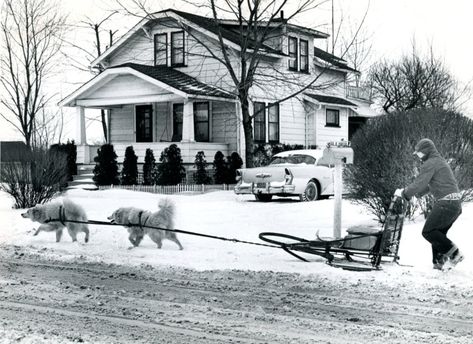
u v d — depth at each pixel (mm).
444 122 14586
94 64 33000
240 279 9594
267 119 30453
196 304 8039
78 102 30359
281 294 8570
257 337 6531
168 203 12398
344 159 11906
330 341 6367
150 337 6539
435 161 9859
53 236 14398
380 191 14852
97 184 27734
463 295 8367
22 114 32094
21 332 6695
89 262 11234
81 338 6418
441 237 9828
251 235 14055
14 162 20703
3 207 21078
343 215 17109
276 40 30516
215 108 29562
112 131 33250
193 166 27344
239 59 27797
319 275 9703
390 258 11023
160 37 31016
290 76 31141
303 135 33062
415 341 6352
